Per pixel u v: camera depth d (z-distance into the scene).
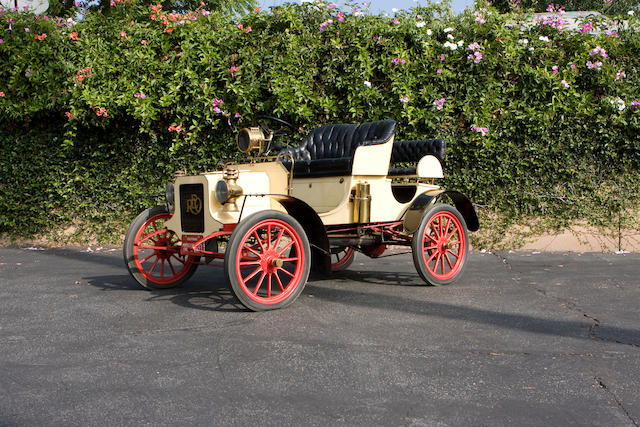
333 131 5.49
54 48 7.12
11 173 7.56
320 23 7.11
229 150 7.26
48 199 7.56
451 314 3.86
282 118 7.15
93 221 7.55
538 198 7.13
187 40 6.98
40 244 7.55
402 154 5.59
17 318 3.74
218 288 4.80
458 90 7.04
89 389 2.49
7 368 2.76
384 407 2.31
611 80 7.01
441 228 5.14
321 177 4.85
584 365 2.82
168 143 7.34
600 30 7.37
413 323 3.61
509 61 6.97
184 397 2.41
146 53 7.04
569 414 2.26
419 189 5.20
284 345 3.12
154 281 4.71
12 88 7.21
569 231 7.18
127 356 2.93
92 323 3.60
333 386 2.53
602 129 6.99
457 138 7.13
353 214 4.70
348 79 7.04
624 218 7.12
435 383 2.57
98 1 12.41
